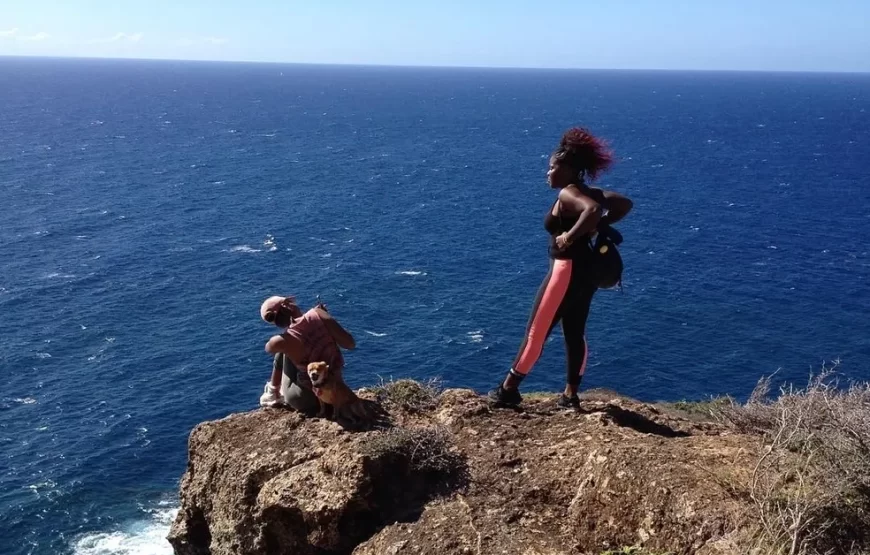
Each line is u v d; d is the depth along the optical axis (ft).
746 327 157.17
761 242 229.25
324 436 21.81
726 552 15.98
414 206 281.95
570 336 22.65
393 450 20.40
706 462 18.95
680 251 217.56
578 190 20.63
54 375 135.54
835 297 177.27
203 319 162.20
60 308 167.73
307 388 23.12
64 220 247.50
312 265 201.87
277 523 20.67
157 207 271.90
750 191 317.63
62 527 92.53
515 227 249.14
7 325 157.38
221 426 23.59
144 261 203.92
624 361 139.95
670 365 139.03
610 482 18.97
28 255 206.80
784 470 18.16
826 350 146.20
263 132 539.29
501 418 22.97
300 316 23.50
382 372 135.54
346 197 297.53
